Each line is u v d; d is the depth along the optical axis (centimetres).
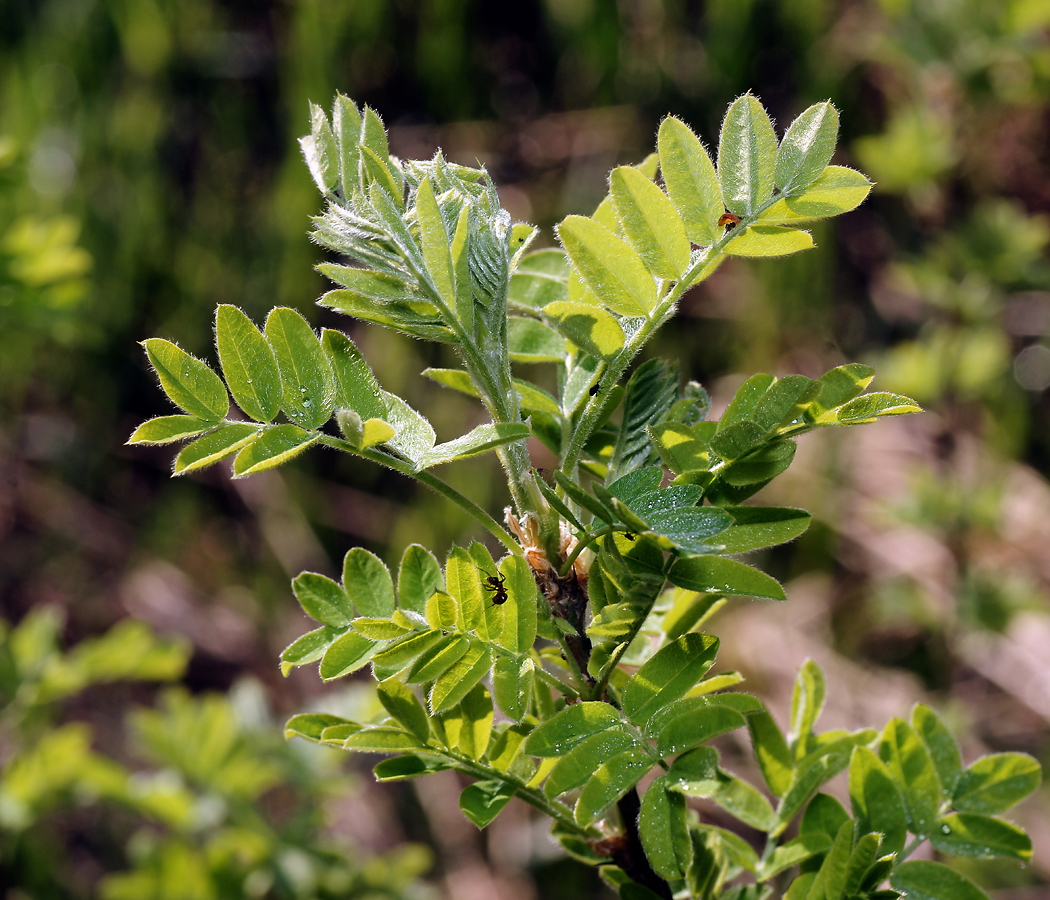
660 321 40
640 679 39
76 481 132
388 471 126
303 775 78
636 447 42
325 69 135
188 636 121
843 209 40
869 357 116
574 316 40
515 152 138
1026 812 95
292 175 129
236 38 142
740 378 124
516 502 41
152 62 139
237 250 134
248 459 39
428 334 40
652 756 38
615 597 40
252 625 122
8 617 124
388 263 39
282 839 77
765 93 134
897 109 123
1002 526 98
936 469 111
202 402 39
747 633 112
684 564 39
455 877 103
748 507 39
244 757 78
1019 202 117
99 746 113
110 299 132
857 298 127
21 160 70
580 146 135
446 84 138
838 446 119
